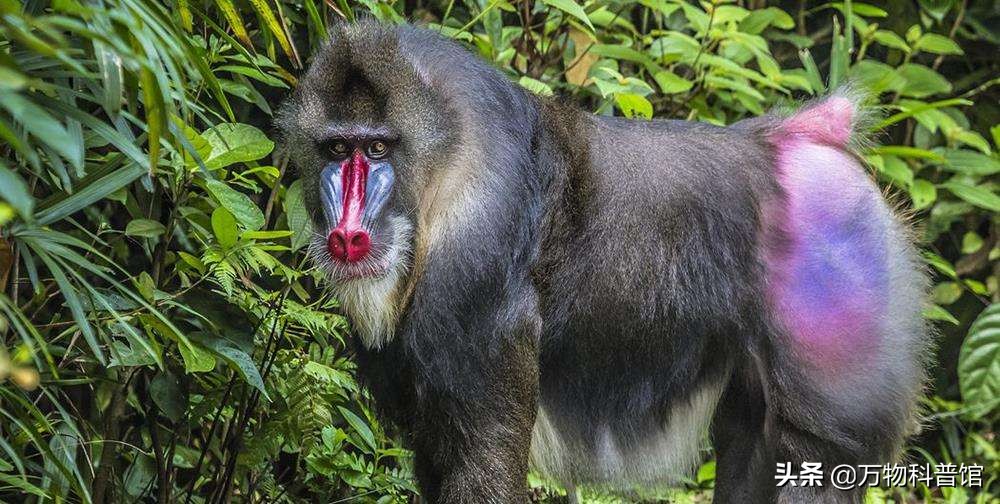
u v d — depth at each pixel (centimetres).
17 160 724
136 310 731
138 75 555
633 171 814
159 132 516
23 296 859
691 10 1163
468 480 762
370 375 799
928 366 871
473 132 759
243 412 829
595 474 875
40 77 617
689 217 809
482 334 757
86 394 898
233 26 726
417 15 1105
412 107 747
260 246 770
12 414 762
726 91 1227
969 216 1391
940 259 1262
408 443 813
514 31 1103
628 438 855
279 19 887
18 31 419
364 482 859
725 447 899
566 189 796
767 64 1155
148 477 861
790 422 834
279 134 810
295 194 838
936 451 1323
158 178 784
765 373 840
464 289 752
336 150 755
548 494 1009
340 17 894
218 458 873
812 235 817
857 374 823
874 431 834
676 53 1149
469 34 1012
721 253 813
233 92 821
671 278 810
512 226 761
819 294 816
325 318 836
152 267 834
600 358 823
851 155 844
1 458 746
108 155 763
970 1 1407
